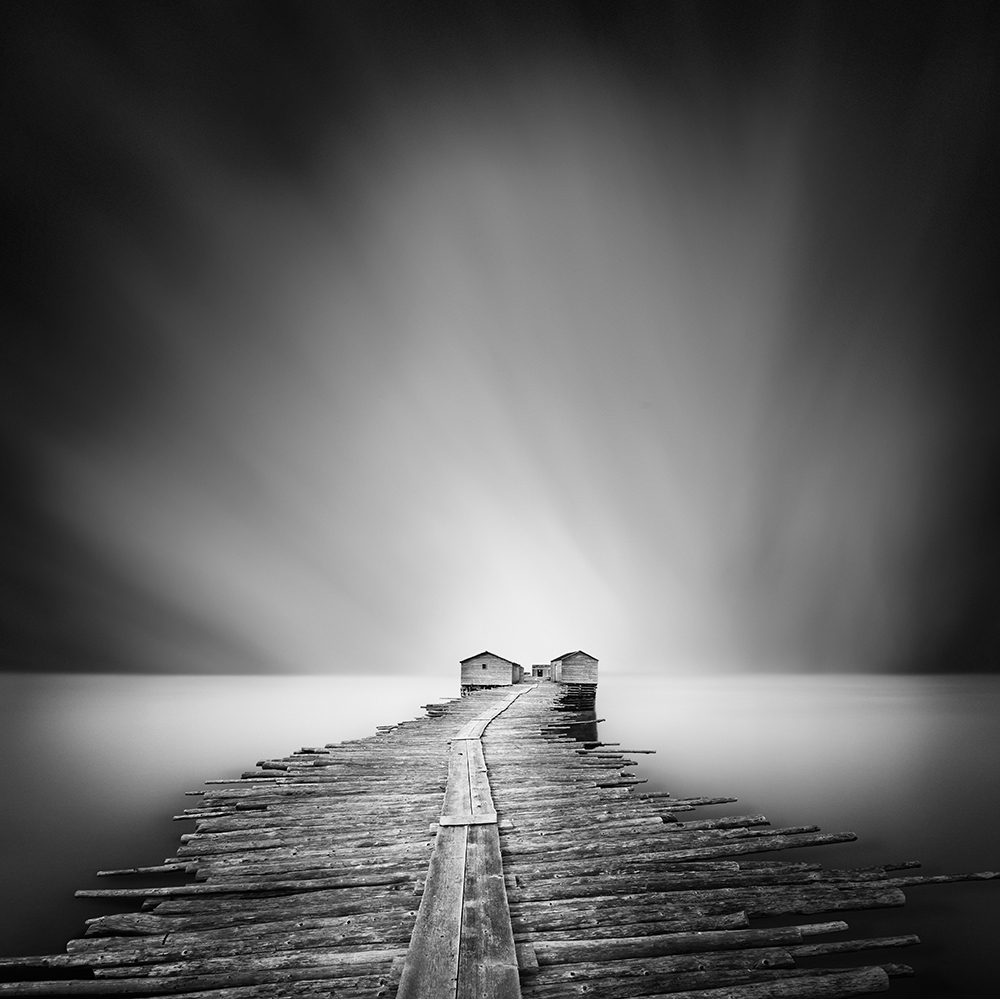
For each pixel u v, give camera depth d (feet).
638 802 35.55
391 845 27.55
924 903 38.99
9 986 18.06
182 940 19.25
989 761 89.25
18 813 59.88
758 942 19.24
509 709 89.20
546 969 16.99
